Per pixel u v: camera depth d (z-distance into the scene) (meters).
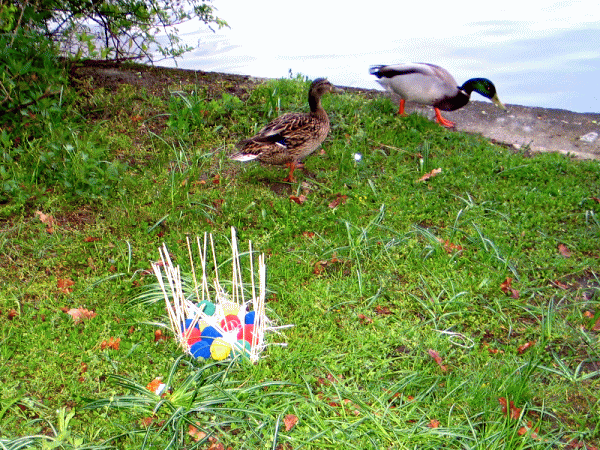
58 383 1.53
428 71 2.76
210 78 3.18
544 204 2.30
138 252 1.96
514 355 1.66
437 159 2.55
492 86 2.79
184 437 1.44
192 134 2.65
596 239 2.12
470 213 2.22
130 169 2.40
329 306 1.78
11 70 2.35
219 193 2.28
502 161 2.57
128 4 3.22
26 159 2.29
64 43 3.05
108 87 2.92
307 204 2.23
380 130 2.75
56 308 1.72
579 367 1.62
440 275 1.92
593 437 1.48
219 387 1.52
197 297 1.70
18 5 2.65
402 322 1.74
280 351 1.62
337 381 1.55
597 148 2.83
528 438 1.44
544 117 3.13
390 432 1.45
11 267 1.88
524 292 1.87
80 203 2.18
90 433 1.43
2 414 1.43
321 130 2.36
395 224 2.16
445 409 1.51
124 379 1.52
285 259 1.96
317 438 1.44
